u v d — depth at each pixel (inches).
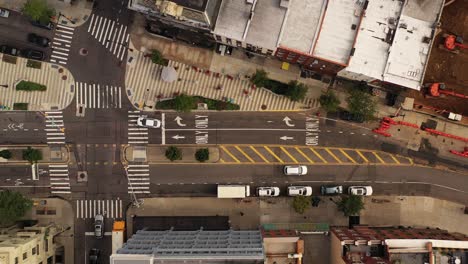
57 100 3585.1
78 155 3602.4
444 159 3597.4
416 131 3604.8
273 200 3607.3
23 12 3526.1
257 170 3609.7
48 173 3607.3
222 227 3575.3
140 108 3590.1
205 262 2874.0
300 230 3590.1
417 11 3176.7
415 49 3181.6
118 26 3567.9
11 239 3171.8
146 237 3284.9
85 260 3599.9
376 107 3587.6
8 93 3577.8
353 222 3607.3
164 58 3563.0
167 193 3619.6
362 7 3161.9
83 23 3565.5
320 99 3467.0
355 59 3186.5
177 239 3238.2
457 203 3587.6
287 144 3607.3
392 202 3614.7
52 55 3572.8
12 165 3604.8
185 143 3602.4
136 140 3599.9
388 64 3176.7
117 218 3609.7
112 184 3607.3
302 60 3348.9
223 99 3582.7
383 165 3609.7
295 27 3176.7
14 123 3585.1
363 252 3171.8
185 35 3516.2
